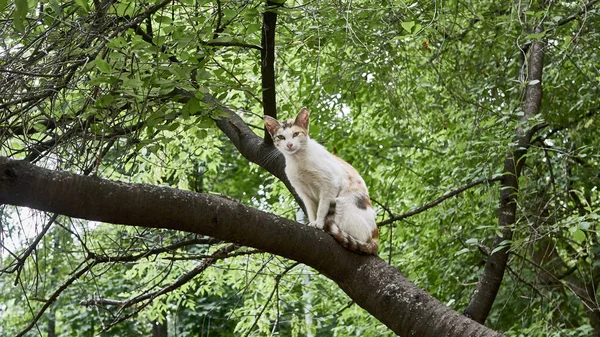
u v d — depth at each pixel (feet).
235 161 54.34
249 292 32.30
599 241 27.91
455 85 31.58
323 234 14.48
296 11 20.88
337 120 35.29
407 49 29.89
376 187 37.09
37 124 17.46
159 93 15.93
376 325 34.47
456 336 13.51
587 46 28.84
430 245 34.14
